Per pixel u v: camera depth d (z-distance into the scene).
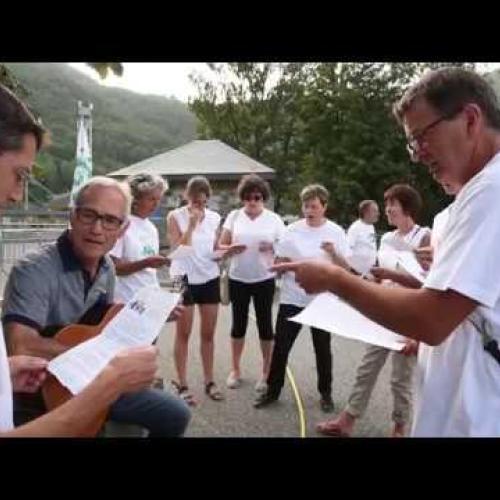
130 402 2.20
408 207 3.57
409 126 1.38
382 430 3.71
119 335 1.83
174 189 17.39
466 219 1.25
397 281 2.36
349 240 5.04
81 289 2.19
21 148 1.26
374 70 25.33
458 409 1.33
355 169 24.20
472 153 1.31
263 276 4.52
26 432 1.20
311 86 27.08
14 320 1.96
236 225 4.56
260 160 33.84
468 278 1.21
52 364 1.74
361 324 1.78
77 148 10.45
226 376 4.99
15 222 8.98
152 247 3.70
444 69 1.35
